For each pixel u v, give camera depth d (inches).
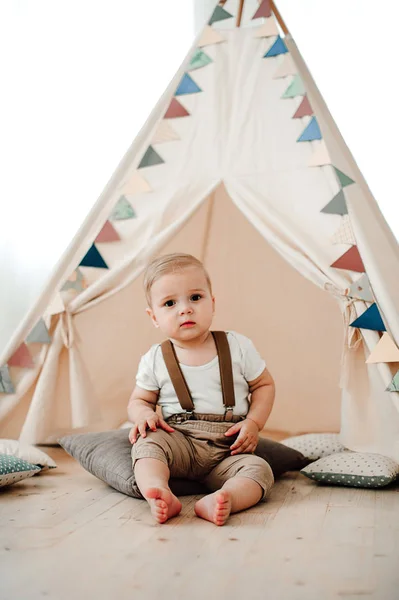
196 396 70.7
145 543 49.9
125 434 75.2
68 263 85.2
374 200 90.7
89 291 84.1
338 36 125.6
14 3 128.2
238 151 86.4
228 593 39.8
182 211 84.9
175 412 71.2
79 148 126.6
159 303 72.4
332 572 43.4
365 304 75.9
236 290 110.3
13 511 59.9
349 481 69.4
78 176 126.0
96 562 45.4
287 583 41.4
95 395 87.2
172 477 67.6
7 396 85.1
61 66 128.3
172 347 73.1
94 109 127.6
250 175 84.8
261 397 73.0
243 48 91.1
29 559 46.2
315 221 80.3
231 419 70.9
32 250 123.5
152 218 84.5
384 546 49.0
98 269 84.4
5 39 127.5
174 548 48.6
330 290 77.6
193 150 87.4
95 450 71.6
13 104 126.4
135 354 100.2
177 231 84.5
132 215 85.1
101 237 84.0
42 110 127.0
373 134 122.7
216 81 89.7
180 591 40.1
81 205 125.3
